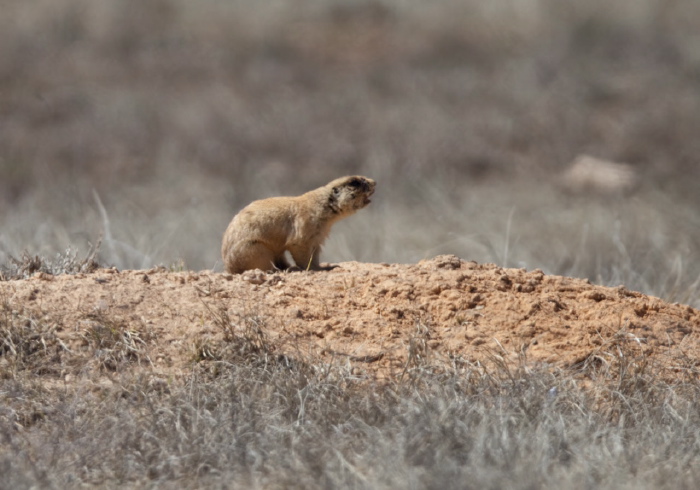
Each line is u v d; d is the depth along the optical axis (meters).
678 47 91.94
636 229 48.91
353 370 22.45
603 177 66.88
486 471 17.22
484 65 91.44
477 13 102.31
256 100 83.62
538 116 78.31
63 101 81.56
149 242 44.50
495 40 96.75
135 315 23.80
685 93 83.00
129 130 76.12
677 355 23.83
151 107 80.62
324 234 27.97
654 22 98.12
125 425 19.25
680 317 25.86
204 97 83.56
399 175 68.31
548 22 97.88
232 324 23.56
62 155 71.38
